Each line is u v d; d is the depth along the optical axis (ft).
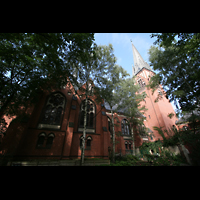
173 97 54.90
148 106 111.65
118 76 54.80
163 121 93.81
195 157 41.34
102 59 50.60
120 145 65.98
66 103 55.31
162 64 51.39
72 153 47.73
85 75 46.91
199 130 47.06
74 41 27.53
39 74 40.68
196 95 45.98
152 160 42.50
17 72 39.14
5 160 32.24
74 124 54.03
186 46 33.60
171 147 55.88
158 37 27.17
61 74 40.57
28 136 41.37
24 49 30.58
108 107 78.54
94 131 57.82
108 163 41.88
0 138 38.55
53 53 28.73
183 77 50.14
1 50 27.91
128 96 61.77
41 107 48.29
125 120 81.56
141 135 72.13
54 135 46.19
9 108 36.50
